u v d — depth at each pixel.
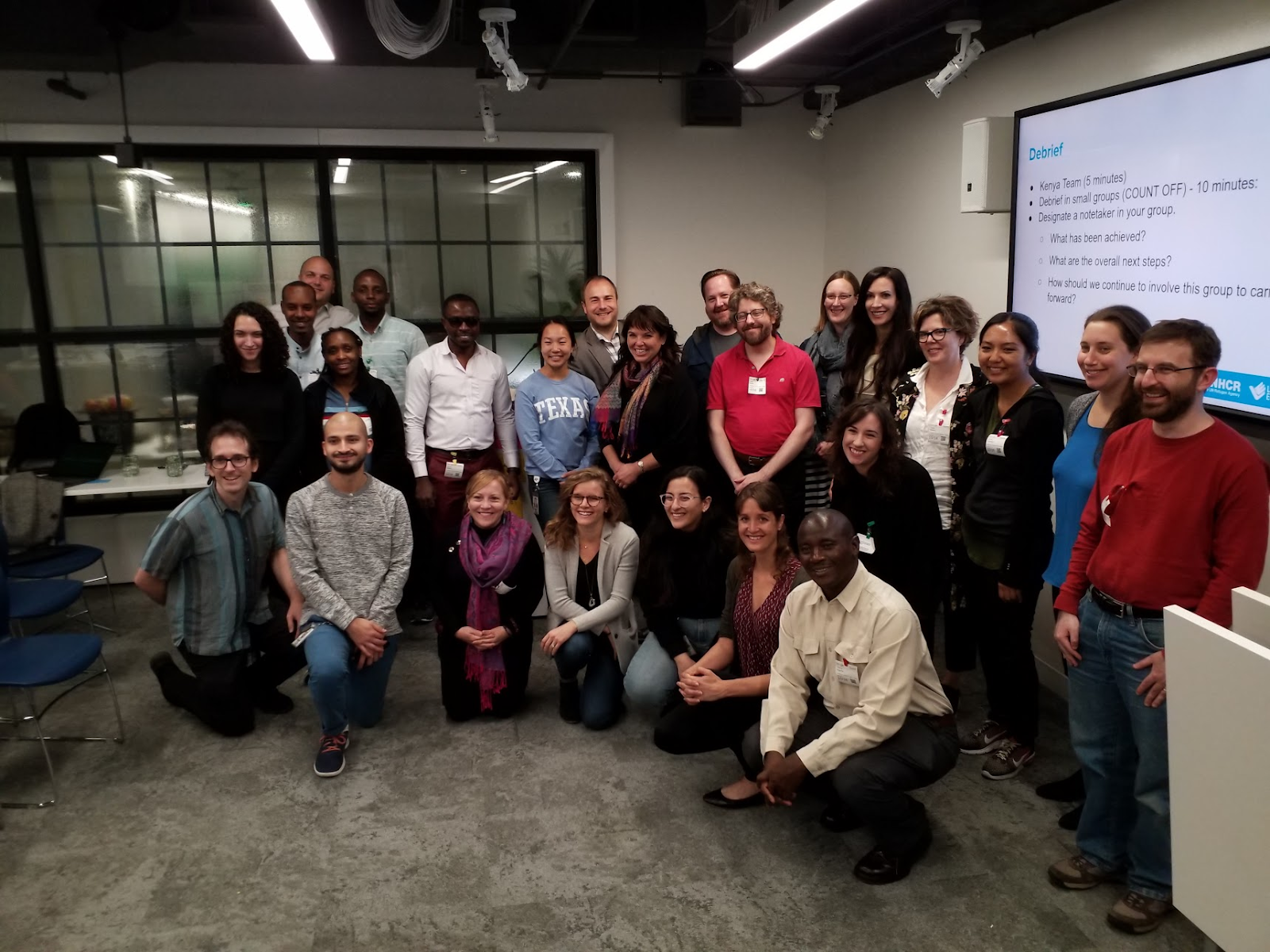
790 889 2.42
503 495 3.28
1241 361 2.63
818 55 4.53
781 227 5.68
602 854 2.59
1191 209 2.76
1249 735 1.60
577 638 3.23
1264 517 1.96
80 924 2.33
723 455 3.69
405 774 3.03
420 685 3.71
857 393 3.58
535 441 3.94
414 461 4.11
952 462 2.99
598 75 5.00
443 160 5.17
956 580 3.07
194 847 2.65
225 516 3.22
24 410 4.74
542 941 2.25
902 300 3.45
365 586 3.23
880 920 2.29
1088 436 2.46
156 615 4.50
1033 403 2.69
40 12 3.85
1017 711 2.92
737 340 3.99
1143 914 2.22
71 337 4.91
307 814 2.81
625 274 5.54
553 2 4.05
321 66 4.93
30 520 4.02
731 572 2.88
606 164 5.29
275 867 2.55
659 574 3.12
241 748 3.22
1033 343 2.71
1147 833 2.21
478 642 3.25
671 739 2.89
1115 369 2.34
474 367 4.14
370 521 3.24
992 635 2.93
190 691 3.28
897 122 4.75
